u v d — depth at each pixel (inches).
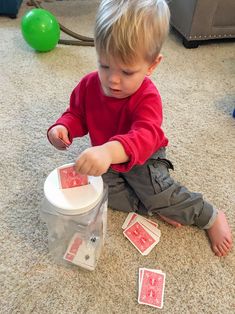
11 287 33.1
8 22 75.9
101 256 36.0
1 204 39.9
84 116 38.5
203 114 55.1
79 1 86.0
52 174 32.3
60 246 35.3
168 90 59.6
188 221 38.3
